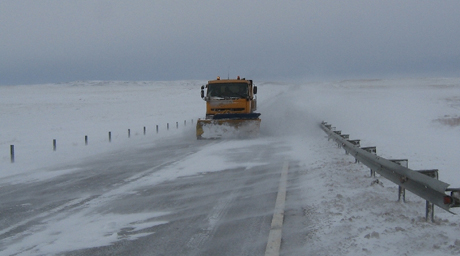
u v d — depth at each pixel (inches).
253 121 810.2
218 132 812.0
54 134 1029.8
